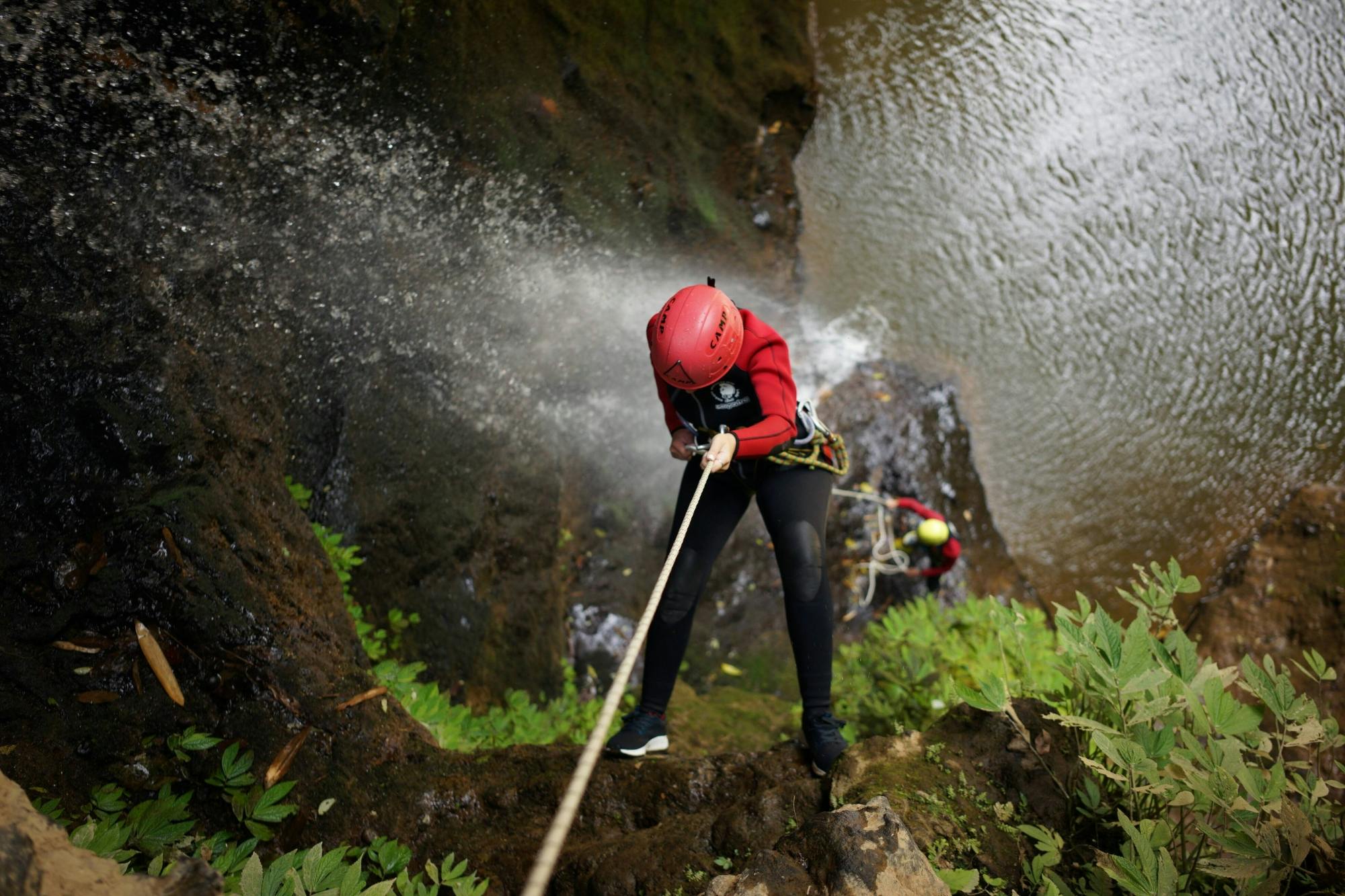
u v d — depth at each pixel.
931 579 7.31
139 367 3.37
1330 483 7.68
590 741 1.72
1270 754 2.62
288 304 4.38
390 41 4.98
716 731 5.68
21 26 3.55
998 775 2.76
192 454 3.38
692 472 3.38
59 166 3.54
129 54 3.81
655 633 3.36
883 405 8.01
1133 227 8.64
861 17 9.20
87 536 3.14
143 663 3.10
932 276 8.59
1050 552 7.84
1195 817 2.80
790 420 3.08
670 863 2.66
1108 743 2.46
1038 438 8.14
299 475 4.52
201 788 3.01
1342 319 8.23
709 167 8.01
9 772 2.77
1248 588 6.18
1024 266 8.59
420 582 5.14
